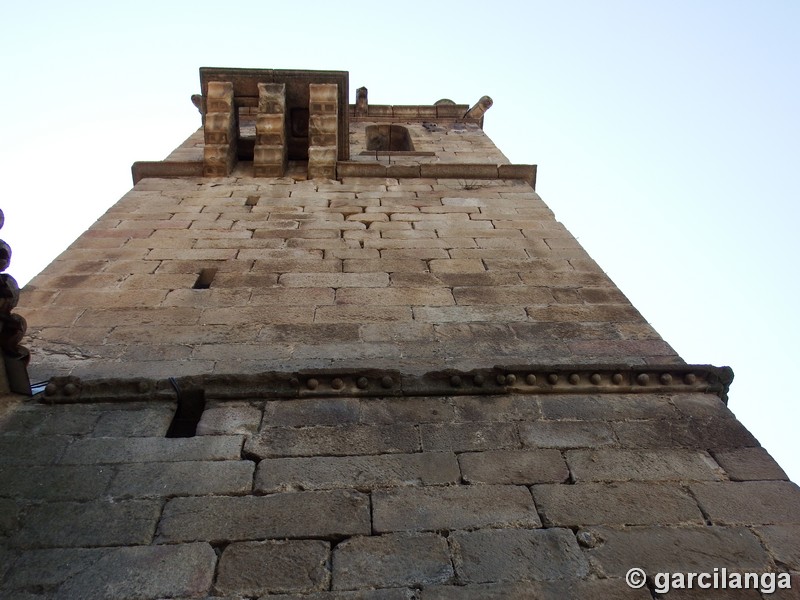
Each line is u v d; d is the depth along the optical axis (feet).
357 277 23.21
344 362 18.03
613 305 21.81
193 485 13.50
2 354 15.79
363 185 33.83
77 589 11.25
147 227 27.30
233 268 23.68
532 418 15.84
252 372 16.53
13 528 12.41
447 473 14.06
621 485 13.96
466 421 15.65
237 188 32.83
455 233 27.53
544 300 22.03
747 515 13.28
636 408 16.35
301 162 38.09
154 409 15.78
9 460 13.99
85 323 19.65
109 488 13.37
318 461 14.25
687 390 17.03
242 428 15.19
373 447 14.71
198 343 18.81
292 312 20.70
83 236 26.12
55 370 17.31
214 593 11.27
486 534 12.63
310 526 12.62
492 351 18.92
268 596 11.25
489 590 11.50
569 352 18.98
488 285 22.93
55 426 15.06
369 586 11.49
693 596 11.57
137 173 34.86
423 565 11.92
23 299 20.95
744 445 15.23
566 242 26.81
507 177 35.70
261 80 37.40
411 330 19.86
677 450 15.01
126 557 11.87
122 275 22.89
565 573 11.89
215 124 35.60
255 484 13.56
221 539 12.28
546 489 13.75
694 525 13.03
